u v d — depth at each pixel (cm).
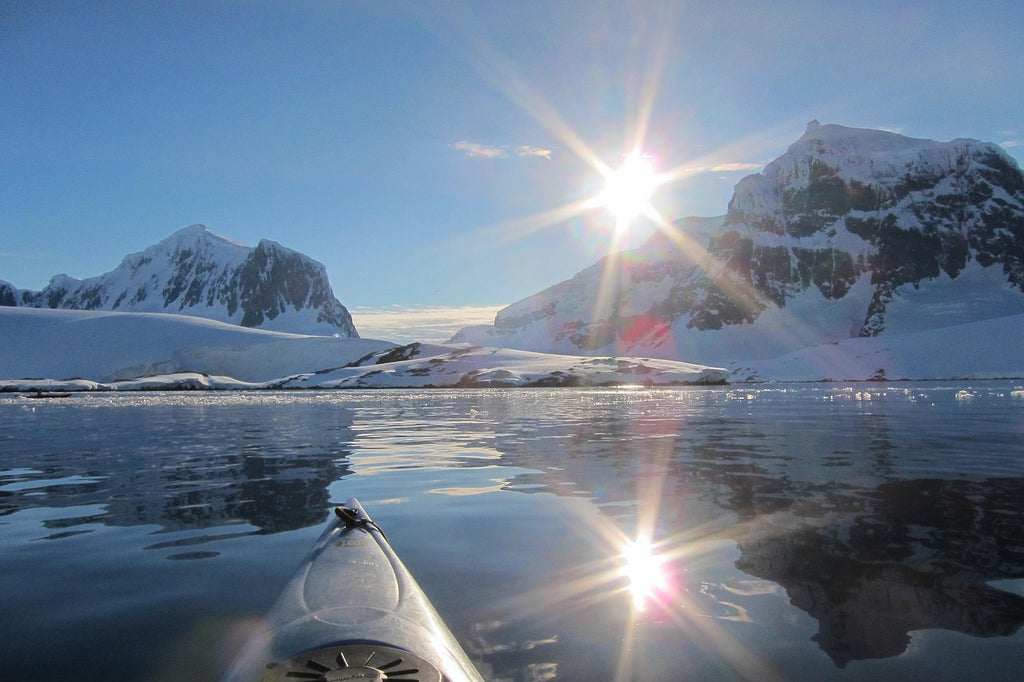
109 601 389
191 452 1190
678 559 461
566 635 331
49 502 708
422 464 986
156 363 13475
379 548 438
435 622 315
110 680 284
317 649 271
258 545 516
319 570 390
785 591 390
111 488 796
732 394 4316
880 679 277
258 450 1215
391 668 254
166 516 629
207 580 428
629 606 372
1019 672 281
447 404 3284
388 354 11025
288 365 13488
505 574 434
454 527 570
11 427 1948
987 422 1717
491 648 315
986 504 631
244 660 273
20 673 293
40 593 404
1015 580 400
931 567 428
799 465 915
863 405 2670
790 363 11650
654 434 1441
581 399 3697
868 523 555
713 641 321
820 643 316
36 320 14675
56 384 8925
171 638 333
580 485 773
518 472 888
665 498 681
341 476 873
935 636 321
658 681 278
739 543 498
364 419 2172
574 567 449
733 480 790
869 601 370
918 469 868
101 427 1905
